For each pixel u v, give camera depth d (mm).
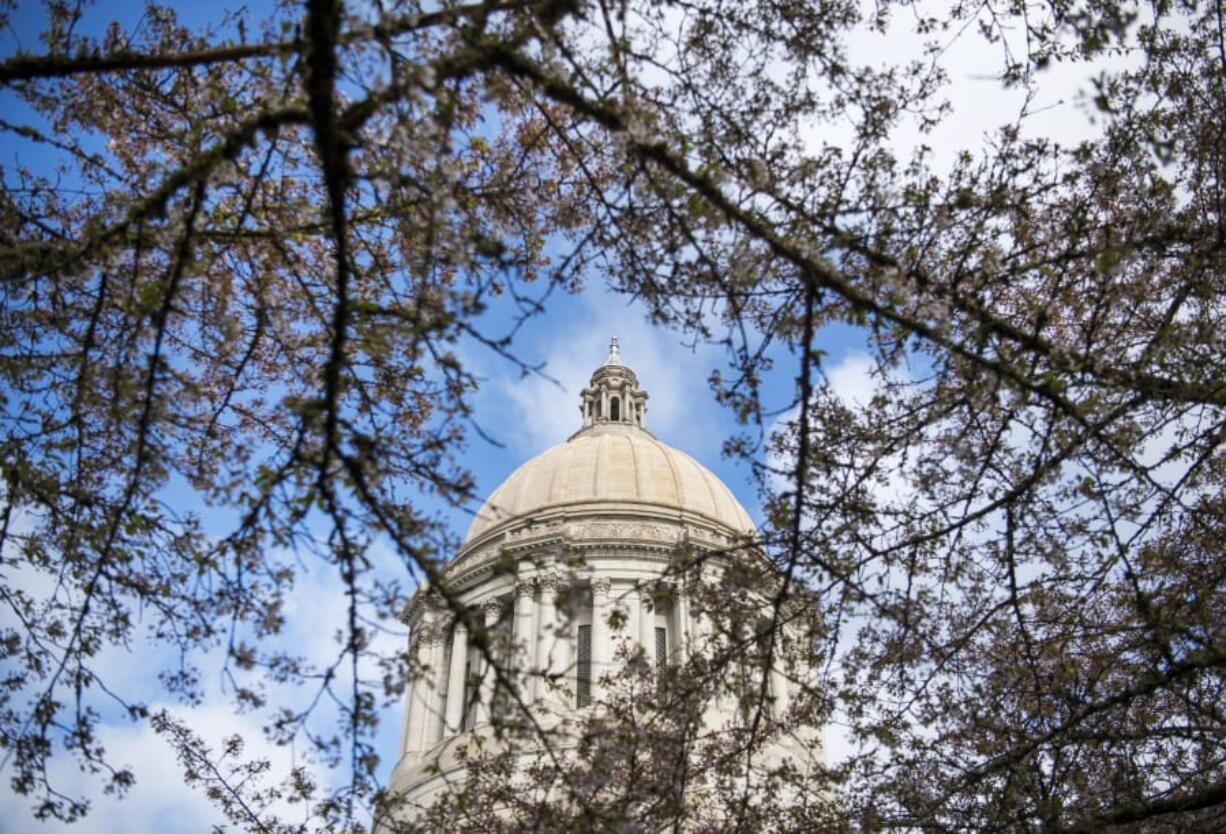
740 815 21938
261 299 19547
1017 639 23438
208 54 15727
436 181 15133
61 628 18656
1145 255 19469
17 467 18156
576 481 63969
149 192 19562
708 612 21312
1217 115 19906
